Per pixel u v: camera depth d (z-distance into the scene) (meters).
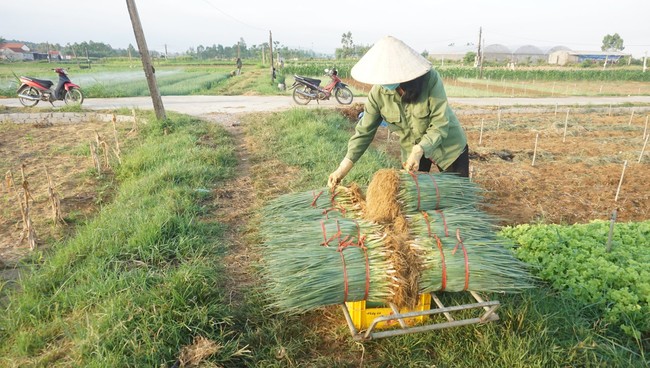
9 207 5.25
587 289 3.08
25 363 2.50
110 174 6.58
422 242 2.57
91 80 24.88
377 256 2.50
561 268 3.31
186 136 8.07
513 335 2.57
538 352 2.50
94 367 2.30
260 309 2.97
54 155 7.62
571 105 15.20
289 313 2.77
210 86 24.61
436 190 2.98
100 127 9.93
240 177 6.21
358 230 2.68
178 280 3.02
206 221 4.52
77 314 2.90
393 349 2.63
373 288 2.42
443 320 2.79
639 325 2.84
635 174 6.93
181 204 4.73
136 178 5.98
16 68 42.19
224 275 3.50
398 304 2.42
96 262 3.47
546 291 3.15
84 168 6.86
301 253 2.60
